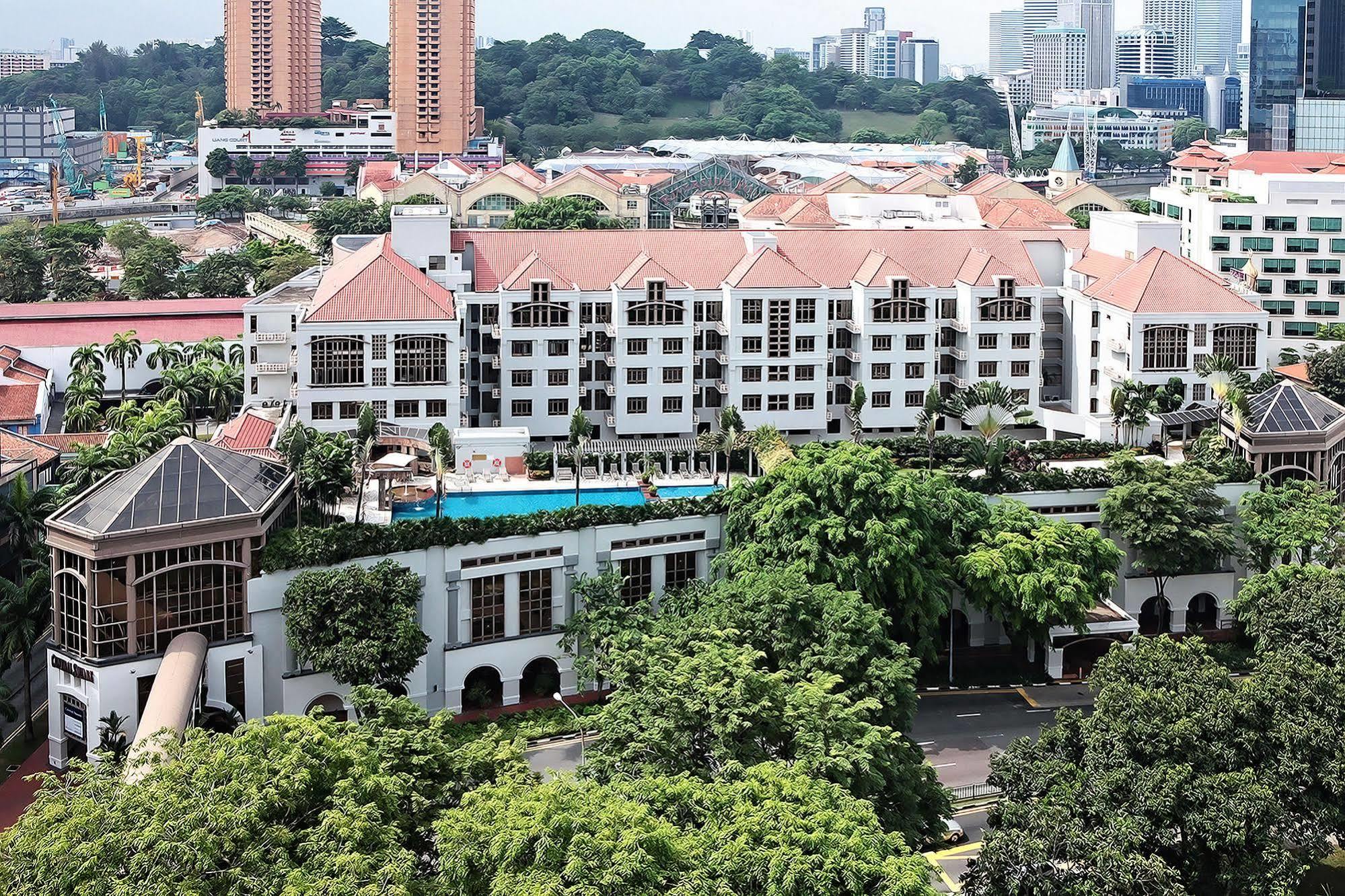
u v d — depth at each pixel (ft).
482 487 602.85
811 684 409.08
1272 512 581.53
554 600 526.16
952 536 544.21
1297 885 392.27
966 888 364.17
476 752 367.04
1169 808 361.30
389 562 482.28
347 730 364.17
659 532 538.88
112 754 347.36
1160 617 587.68
